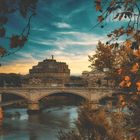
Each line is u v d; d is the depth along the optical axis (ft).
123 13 20.80
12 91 536.42
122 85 21.81
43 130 354.13
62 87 533.14
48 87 537.65
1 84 590.14
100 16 20.57
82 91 523.29
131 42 21.43
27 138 316.19
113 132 98.02
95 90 507.71
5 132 338.95
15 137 319.88
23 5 17.10
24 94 533.55
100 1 20.06
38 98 532.73
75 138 121.08
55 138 312.09
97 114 114.52
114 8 20.61
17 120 421.59
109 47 22.80
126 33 21.66
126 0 20.70
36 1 17.25
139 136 33.68
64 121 416.05
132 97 28.04
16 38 17.58
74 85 588.91
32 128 365.61
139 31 21.44
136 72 21.18
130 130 34.42
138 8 20.92
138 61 21.25
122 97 28.73
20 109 543.80
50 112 519.19
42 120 430.61
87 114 118.62
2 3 16.74
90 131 113.19
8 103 567.59
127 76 21.59
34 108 527.40
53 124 393.91
